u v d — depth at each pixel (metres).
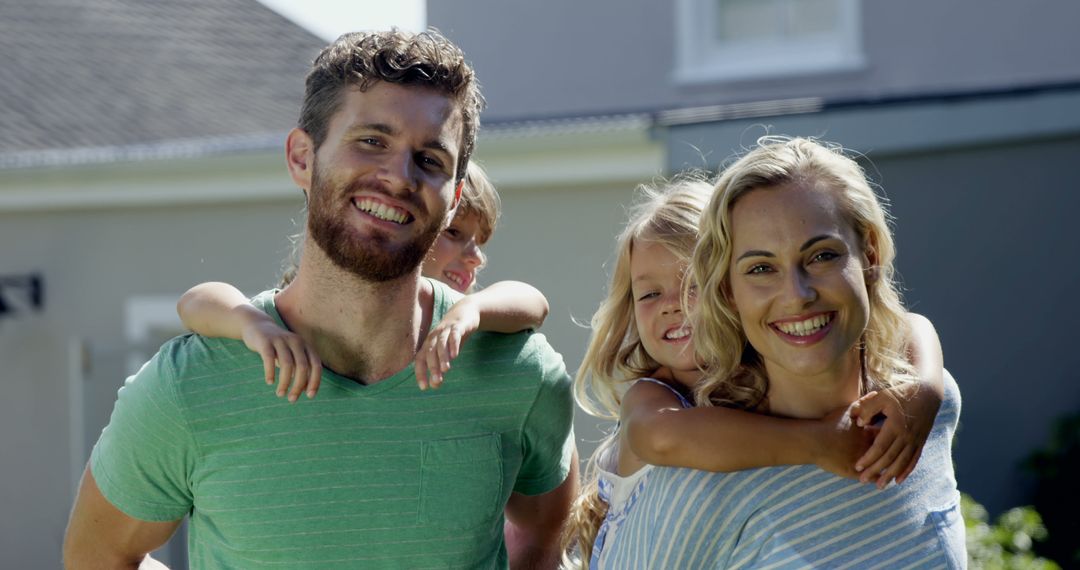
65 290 7.04
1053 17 7.72
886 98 5.81
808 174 1.94
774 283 1.91
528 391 2.28
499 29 8.86
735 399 2.04
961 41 7.91
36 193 7.00
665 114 5.75
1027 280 5.84
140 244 6.84
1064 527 5.68
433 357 2.09
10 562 7.16
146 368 2.15
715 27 8.48
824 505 1.88
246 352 2.10
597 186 5.70
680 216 2.43
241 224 6.57
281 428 2.09
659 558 1.95
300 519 2.09
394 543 2.12
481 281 5.93
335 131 2.10
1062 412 5.83
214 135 9.34
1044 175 5.82
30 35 10.27
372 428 2.13
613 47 8.62
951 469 2.07
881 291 2.01
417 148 2.11
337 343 2.15
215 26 11.32
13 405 7.16
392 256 2.08
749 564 1.88
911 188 5.75
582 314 5.74
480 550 2.21
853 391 2.01
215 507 2.10
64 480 7.04
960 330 5.84
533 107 8.80
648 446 2.00
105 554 2.22
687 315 2.23
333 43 2.20
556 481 2.46
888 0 8.06
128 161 6.56
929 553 1.93
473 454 2.19
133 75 10.05
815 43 8.28
